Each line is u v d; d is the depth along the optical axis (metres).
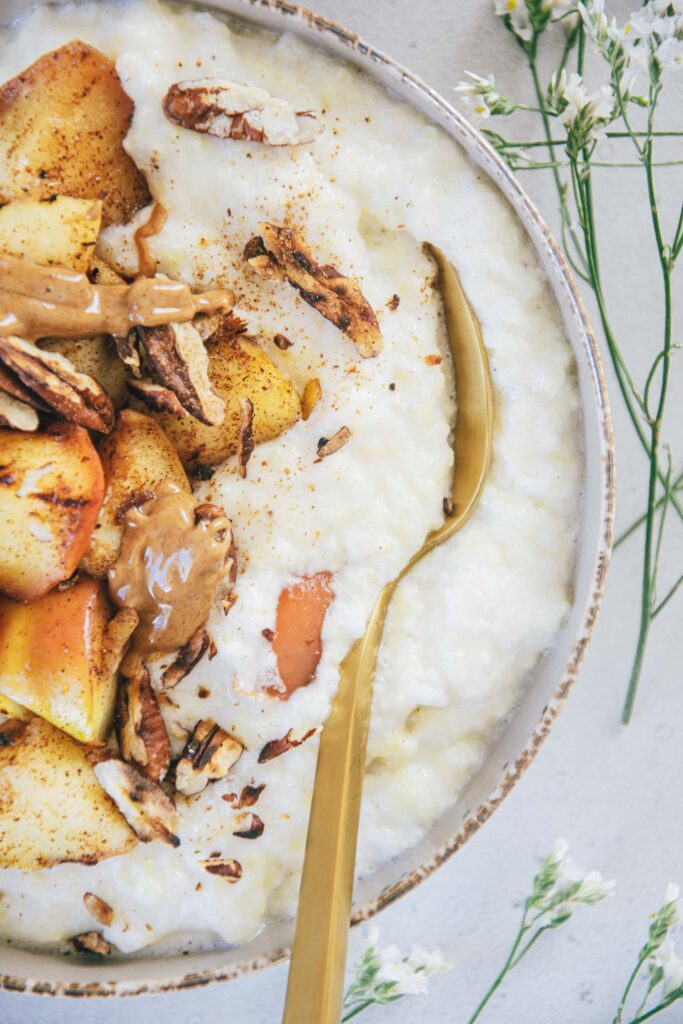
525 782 0.41
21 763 0.34
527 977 0.41
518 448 0.36
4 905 0.36
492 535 0.36
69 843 0.35
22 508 0.33
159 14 0.35
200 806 0.36
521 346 0.36
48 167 0.34
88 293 0.33
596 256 0.40
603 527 0.35
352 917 0.36
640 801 0.41
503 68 0.39
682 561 0.41
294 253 0.35
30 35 0.35
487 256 0.35
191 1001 0.40
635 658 0.41
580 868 0.41
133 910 0.36
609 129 0.40
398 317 0.36
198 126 0.35
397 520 0.35
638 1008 0.41
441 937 0.41
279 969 0.40
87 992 0.35
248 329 0.35
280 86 0.35
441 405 0.36
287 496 0.35
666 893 0.40
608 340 0.39
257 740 0.35
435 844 0.36
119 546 0.34
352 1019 0.41
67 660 0.34
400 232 0.36
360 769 0.35
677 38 0.37
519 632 0.36
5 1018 0.40
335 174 0.35
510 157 0.38
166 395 0.34
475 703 0.36
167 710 0.35
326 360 0.35
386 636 0.36
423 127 0.35
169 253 0.35
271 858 0.36
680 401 0.40
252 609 0.35
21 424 0.33
